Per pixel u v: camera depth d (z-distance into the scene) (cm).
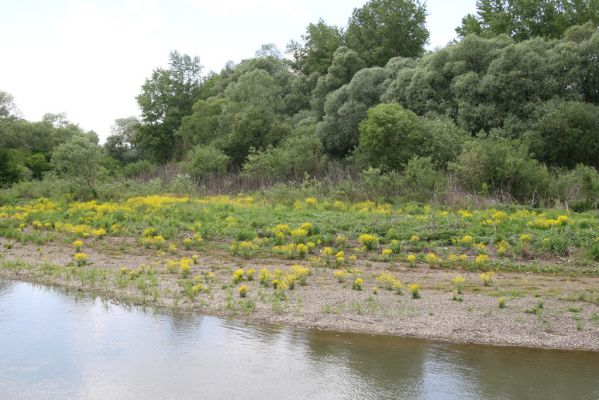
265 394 780
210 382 818
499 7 4691
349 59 4750
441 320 1072
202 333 1012
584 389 796
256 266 1518
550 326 1043
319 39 5622
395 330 1027
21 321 1070
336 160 3972
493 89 3400
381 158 3069
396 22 5141
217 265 1524
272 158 3541
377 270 1464
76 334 1005
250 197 2780
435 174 2580
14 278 1388
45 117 7788
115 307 1159
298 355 915
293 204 2459
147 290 1258
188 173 3797
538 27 4438
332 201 2475
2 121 6038
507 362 893
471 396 774
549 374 847
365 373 848
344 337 996
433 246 1658
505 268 1466
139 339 982
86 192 2844
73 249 1747
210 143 4369
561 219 1814
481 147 2603
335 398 770
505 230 1733
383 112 3153
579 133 3084
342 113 4106
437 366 874
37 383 812
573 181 2466
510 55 3425
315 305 1159
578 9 4412
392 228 1792
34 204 2759
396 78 4031
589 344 969
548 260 1533
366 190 2583
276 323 1063
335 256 1608
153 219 2120
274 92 5031
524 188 2450
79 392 785
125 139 6812
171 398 770
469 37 3650
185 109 5750
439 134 3064
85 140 2955
